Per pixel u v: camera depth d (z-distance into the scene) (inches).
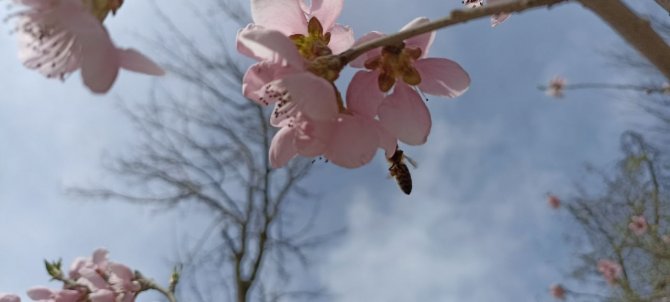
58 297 11.6
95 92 4.8
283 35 6.0
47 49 5.7
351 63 6.9
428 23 5.4
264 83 6.4
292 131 6.6
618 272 37.7
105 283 12.1
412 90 6.9
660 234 37.2
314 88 5.8
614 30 5.3
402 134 6.7
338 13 7.2
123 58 5.0
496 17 7.7
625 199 39.1
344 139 6.4
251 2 7.2
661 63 5.1
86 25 4.9
